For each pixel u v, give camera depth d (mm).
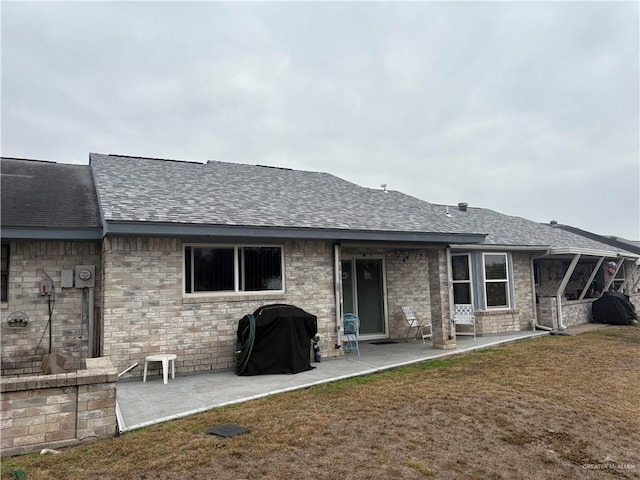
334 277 10164
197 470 4160
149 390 7141
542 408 6078
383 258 13102
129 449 4660
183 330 8453
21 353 8367
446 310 10930
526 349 10719
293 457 4461
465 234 11047
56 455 4539
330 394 6793
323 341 9867
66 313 8688
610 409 6133
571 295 17734
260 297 9266
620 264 18250
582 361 9211
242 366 8211
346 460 4406
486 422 5527
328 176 15438
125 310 8008
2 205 8766
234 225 8242
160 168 11703
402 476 4094
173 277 8438
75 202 9656
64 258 8742
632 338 12547
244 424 5414
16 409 4629
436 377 7844
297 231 8984
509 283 13898
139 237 8219
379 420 5559
